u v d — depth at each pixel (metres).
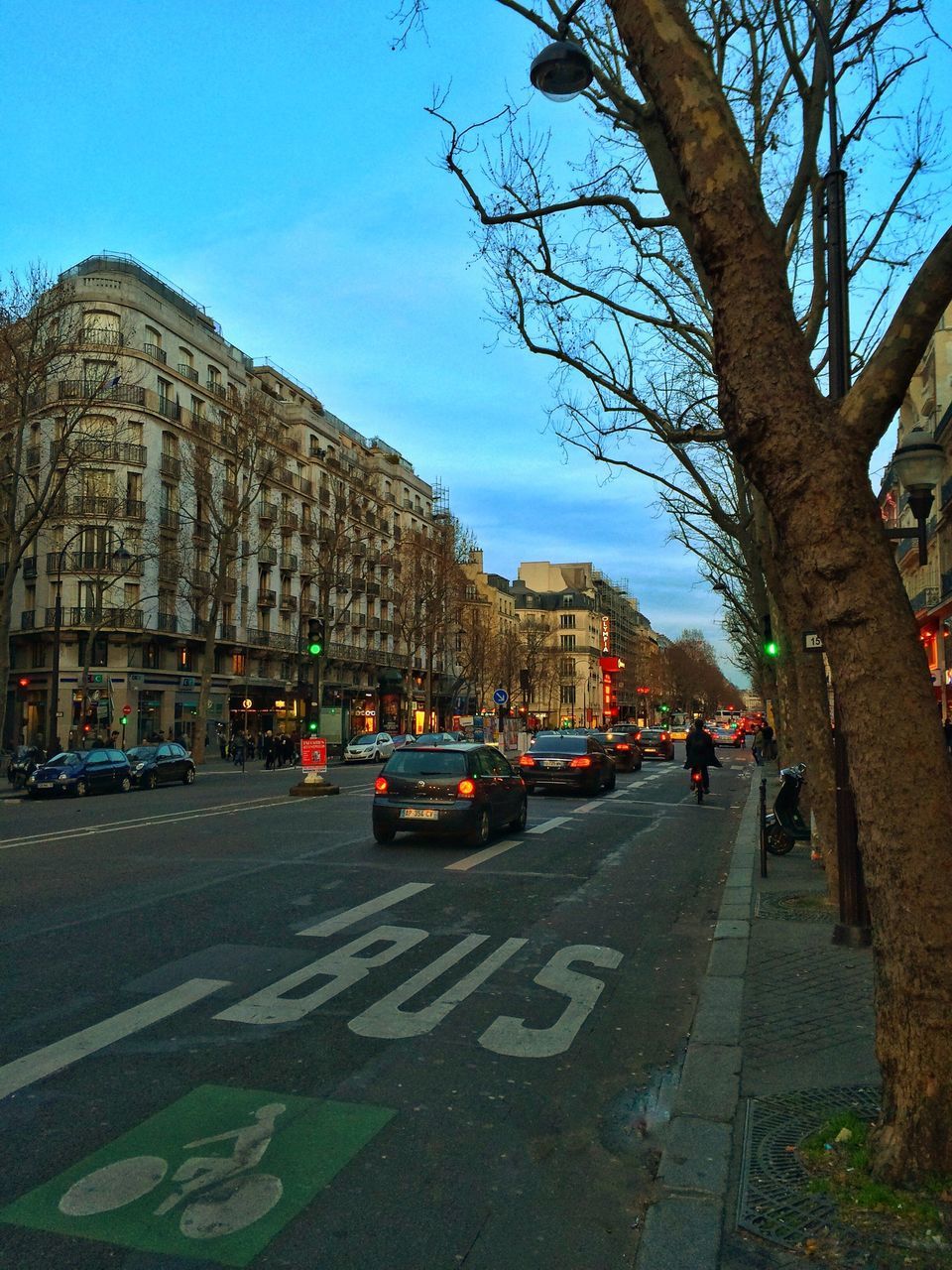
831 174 7.26
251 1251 3.06
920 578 35.75
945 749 3.16
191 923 7.79
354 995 5.87
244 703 44.25
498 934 7.60
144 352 45.56
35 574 46.12
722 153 3.36
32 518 27.98
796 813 11.65
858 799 3.23
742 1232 3.08
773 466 3.26
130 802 22.02
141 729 46.12
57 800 24.38
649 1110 4.24
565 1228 3.24
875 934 3.29
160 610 46.97
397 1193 3.46
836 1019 5.21
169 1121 4.02
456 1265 3.01
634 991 6.12
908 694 3.12
